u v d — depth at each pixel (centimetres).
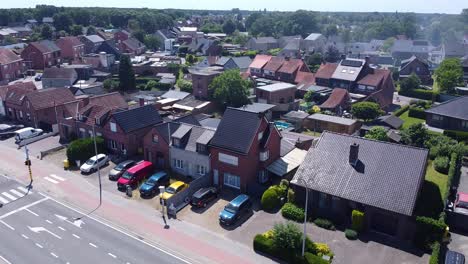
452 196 4616
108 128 5934
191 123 5994
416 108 8456
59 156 5997
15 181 5141
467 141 6856
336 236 3912
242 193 4797
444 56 16238
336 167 4281
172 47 17862
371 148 4312
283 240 3506
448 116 7369
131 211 4409
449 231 4025
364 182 4044
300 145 5891
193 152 5103
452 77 10062
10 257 3597
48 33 18125
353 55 16000
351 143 4441
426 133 6456
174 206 4450
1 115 7981
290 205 4322
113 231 4025
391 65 15112
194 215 4328
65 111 6775
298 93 10200
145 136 5572
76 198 4706
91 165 5400
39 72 12912
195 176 5200
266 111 7956
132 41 16425
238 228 4075
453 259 3394
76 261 3547
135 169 5066
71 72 10619
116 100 7181
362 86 9806
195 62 14625
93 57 12825
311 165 4406
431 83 12238
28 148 6322
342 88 9744
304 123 7725
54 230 4034
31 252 3672
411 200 3762
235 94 8644
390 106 9625
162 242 3838
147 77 11944
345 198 3991
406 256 3600
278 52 17012
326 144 4538
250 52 16675
